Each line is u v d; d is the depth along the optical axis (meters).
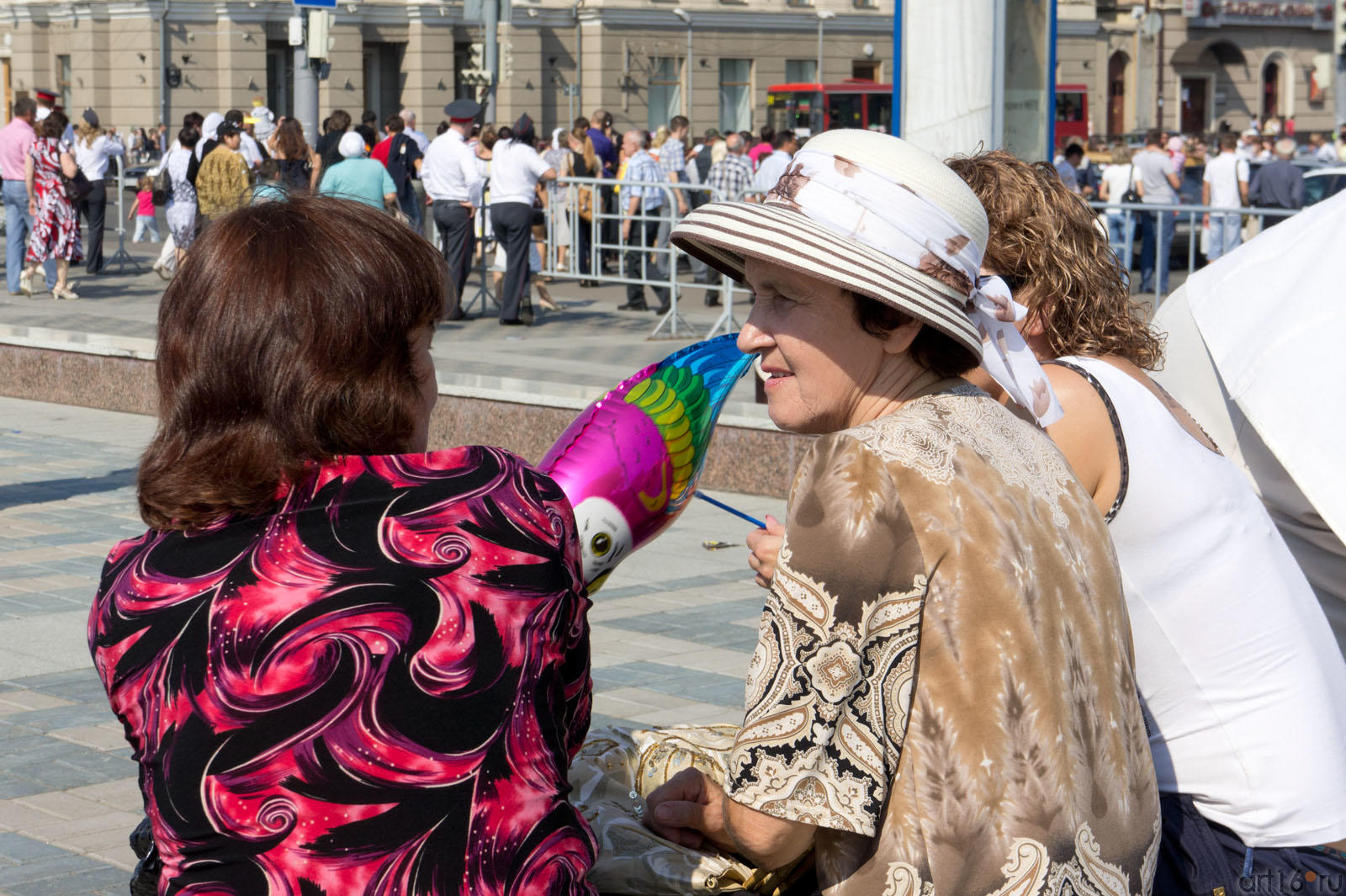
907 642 1.75
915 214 1.83
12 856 3.48
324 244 1.69
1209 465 2.27
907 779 1.77
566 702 1.79
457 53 48.38
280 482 1.67
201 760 1.58
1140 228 9.59
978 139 6.99
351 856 1.57
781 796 1.77
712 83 50.62
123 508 7.50
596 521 2.27
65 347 10.65
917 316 1.81
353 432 1.69
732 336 2.38
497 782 1.61
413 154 16.41
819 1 51.88
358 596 1.62
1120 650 1.89
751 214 1.87
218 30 45.62
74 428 9.77
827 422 1.95
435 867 1.58
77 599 5.80
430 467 1.71
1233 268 2.94
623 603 5.81
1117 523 2.22
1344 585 2.96
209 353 1.67
